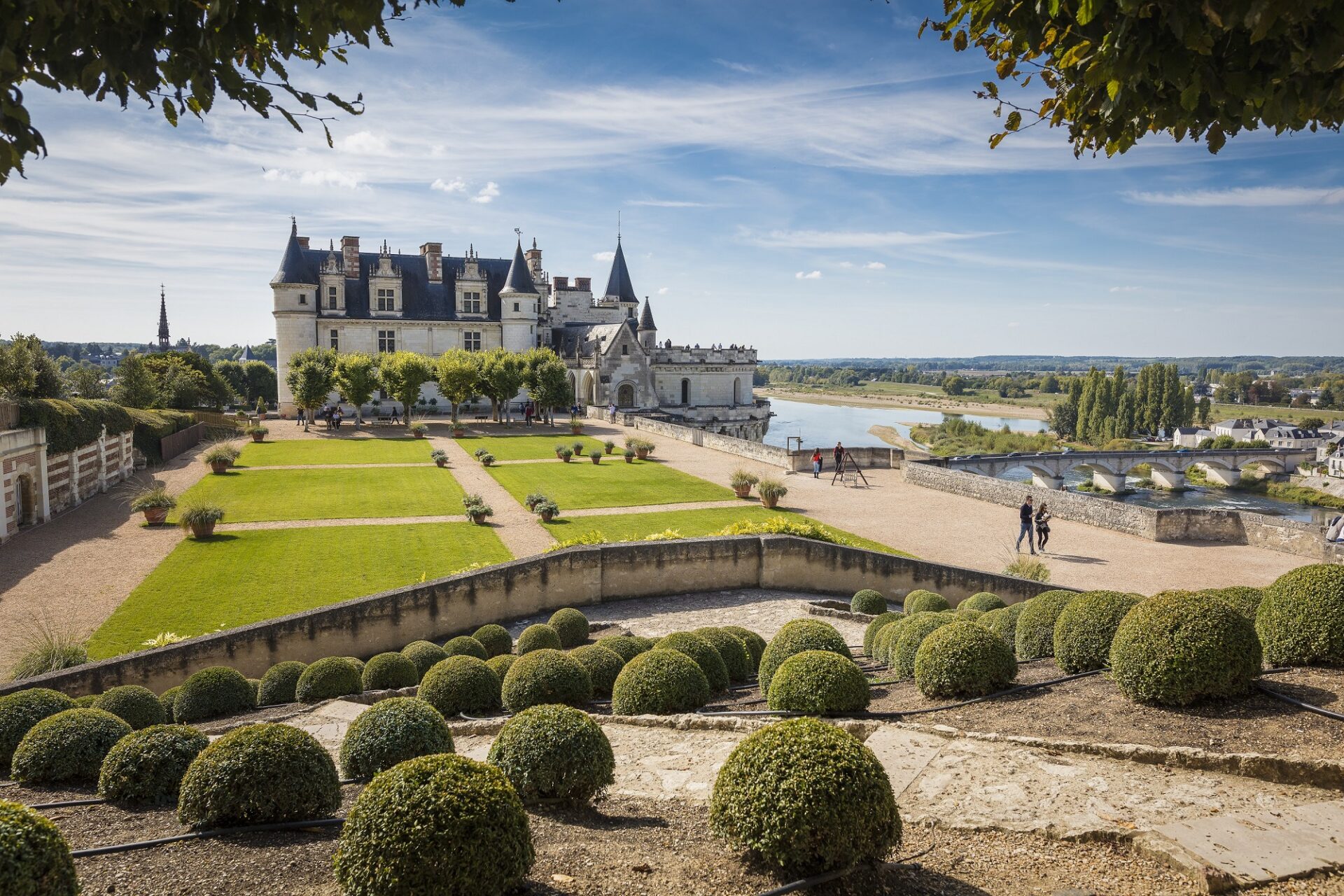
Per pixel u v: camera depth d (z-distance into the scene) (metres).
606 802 7.48
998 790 6.97
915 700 10.15
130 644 18.36
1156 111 6.73
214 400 90.69
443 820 5.06
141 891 5.57
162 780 7.91
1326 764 6.62
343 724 11.99
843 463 42.66
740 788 5.80
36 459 30.77
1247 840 5.75
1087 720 8.34
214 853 6.26
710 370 89.56
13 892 4.57
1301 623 8.99
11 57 4.82
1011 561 26.28
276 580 23.61
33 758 8.78
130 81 5.57
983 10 6.85
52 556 25.91
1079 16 5.56
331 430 63.72
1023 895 5.44
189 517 28.36
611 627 19.72
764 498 34.81
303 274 76.25
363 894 5.02
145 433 45.91
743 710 10.80
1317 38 5.29
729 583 24.34
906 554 27.12
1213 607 8.43
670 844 6.30
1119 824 6.20
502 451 52.12
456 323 83.00
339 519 32.09
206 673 13.36
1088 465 78.38
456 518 32.41
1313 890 5.25
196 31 5.47
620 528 30.55
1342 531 29.16
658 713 10.73
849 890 5.43
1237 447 114.81
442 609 20.05
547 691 11.59
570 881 5.54
